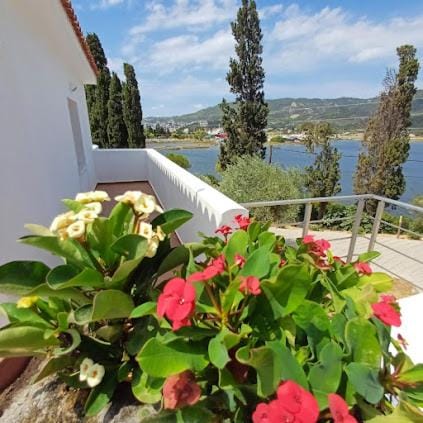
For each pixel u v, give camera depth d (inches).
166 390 33.7
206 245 55.2
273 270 42.6
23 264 47.2
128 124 524.1
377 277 52.3
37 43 123.1
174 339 36.2
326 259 55.9
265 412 26.1
